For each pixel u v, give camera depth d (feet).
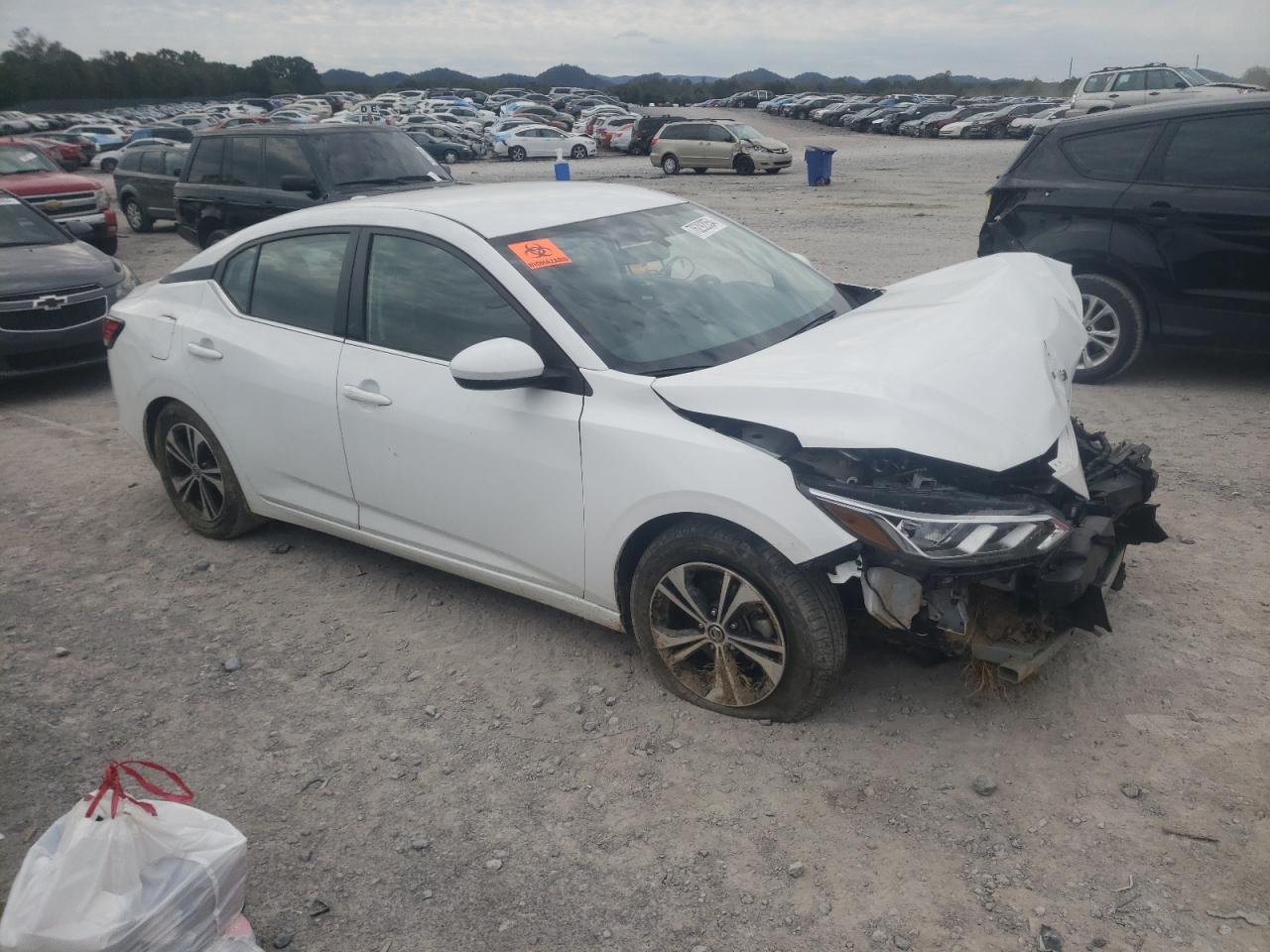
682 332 12.11
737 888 8.97
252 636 13.80
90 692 12.62
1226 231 20.57
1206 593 13.23
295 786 10.68
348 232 13.88
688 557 10.85
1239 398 21.31
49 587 15.52
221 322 15.29
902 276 36.68
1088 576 10.03
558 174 55.47
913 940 8.29
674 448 10.57
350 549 16.28
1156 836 9.20
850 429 9.73
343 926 8.85
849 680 11.76
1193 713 10.84
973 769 10.23
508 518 12.26
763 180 88.58
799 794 10.04
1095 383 22.95
